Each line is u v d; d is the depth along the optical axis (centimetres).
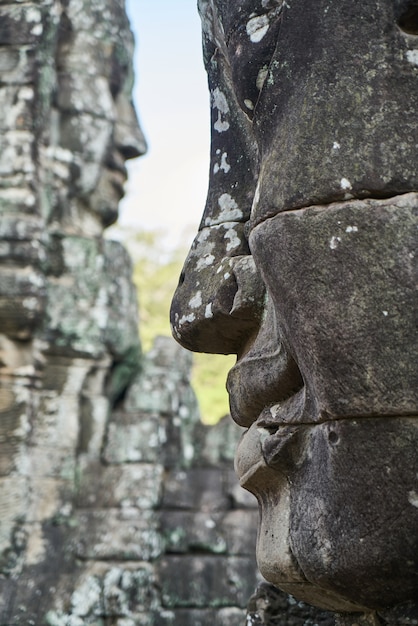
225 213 313
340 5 262
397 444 246
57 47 902
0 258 848
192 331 312
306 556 263
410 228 247
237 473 306
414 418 246
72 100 897
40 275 853
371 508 249
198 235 319
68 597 790
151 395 882
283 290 259
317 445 264
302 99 263
